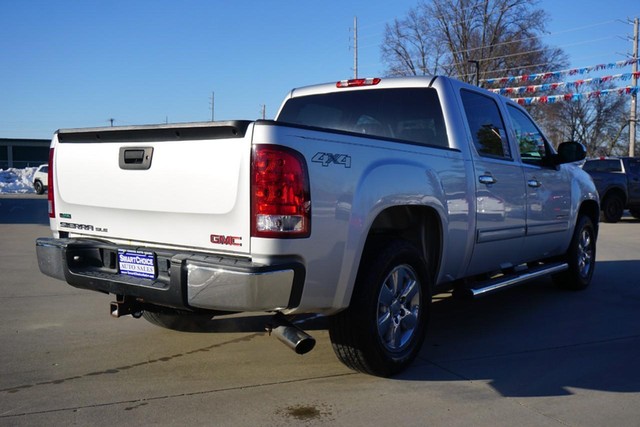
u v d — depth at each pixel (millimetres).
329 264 3477
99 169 4000
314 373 4152
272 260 3252
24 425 3262
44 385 3869
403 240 4051
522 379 4094
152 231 3742
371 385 3930
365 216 3662
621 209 17625
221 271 3238
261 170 3221
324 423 3344
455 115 4895
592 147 51781
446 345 4875
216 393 3766
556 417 3479
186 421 3342
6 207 22438
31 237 12039
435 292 5000
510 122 5691
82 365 4270
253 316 5668
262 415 3439
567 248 6816
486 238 5016
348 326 3762
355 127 5402
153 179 3678
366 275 3762
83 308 5926
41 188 34531
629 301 6566
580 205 6855
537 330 5371
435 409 3561
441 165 4445
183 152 3531
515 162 5570
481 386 3947
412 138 5047
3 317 5547
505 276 5582
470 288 4918
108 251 3930
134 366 4262
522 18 49469
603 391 3902
